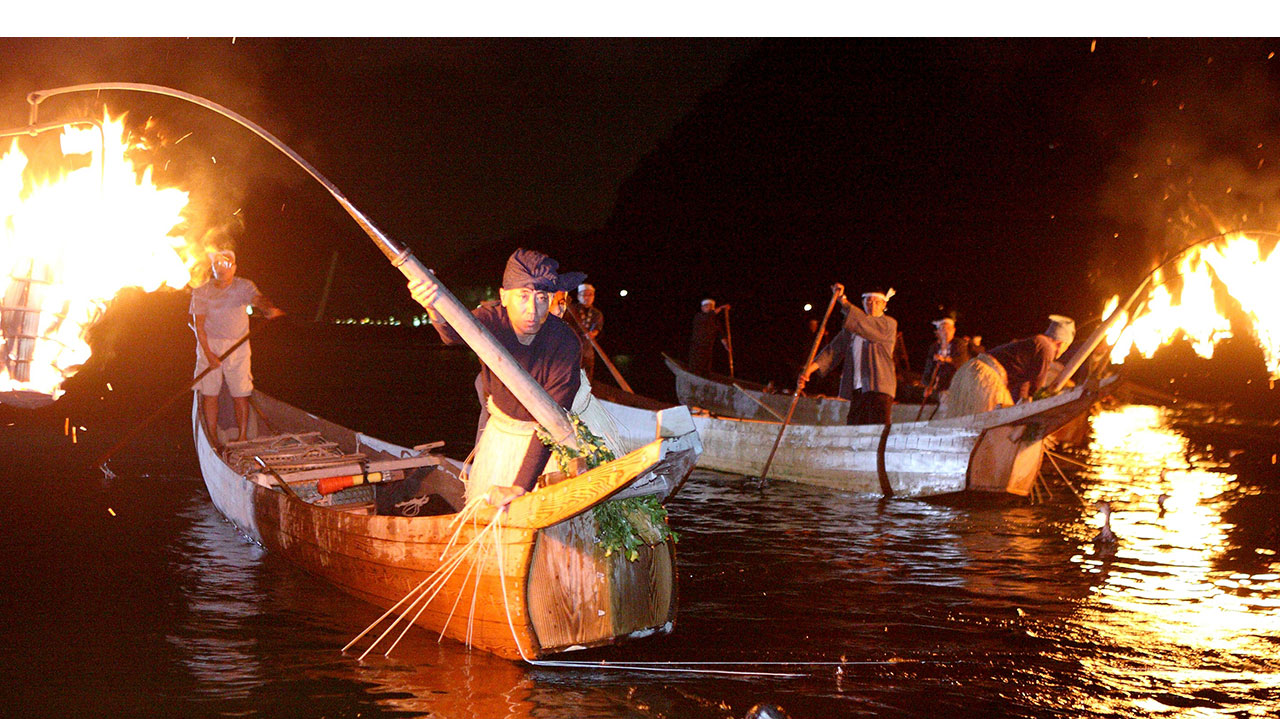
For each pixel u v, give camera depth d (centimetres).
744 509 852
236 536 680
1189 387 2078
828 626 513
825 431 982
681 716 395
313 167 432
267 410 923
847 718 395
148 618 506
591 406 494
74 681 422
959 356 1287
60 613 512
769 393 1395
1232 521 794
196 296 881
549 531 449
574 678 435
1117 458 1172
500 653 460
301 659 452
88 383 1697
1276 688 429
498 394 479
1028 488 891
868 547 697
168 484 854
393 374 2416
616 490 407
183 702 401
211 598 542
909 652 474
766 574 618
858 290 2928
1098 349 1213
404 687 420
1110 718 397
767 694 419
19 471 895
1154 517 814
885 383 1005
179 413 1328
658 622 482
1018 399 952
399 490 718
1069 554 675
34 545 648
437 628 487
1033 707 407
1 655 452
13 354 357
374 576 516
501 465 475
